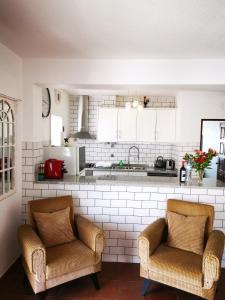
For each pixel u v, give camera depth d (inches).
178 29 81.4
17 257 118.8
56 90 182.1
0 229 101.8
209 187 114.7
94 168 203.2
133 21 76.3
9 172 109.4
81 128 218.4
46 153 133.7
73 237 104.0
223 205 114.8
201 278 80.6
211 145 187.5
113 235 119.7
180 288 84.7
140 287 100.5
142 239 91.0
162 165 212.4
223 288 100.7
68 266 87.1
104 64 114.0
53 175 125.6
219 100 186.1
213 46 95.9
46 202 106.7
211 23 76.8
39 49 102.0
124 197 118.3
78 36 88.4
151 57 110.0
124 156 227.6
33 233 93.6
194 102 187.0
